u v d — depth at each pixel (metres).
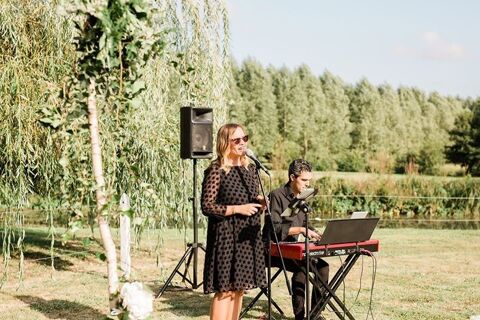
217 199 4.65
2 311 6.56
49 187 8.04
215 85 9.20
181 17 8.97
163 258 10.37
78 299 7.17
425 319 6.45
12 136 7.54
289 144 30.94
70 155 4.14
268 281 5.30
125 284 3.71
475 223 19.12
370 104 37.38
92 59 3.71
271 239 5.65
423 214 20.53
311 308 6.02
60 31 7.94
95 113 3.79
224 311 4.65
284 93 35.16
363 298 7.42
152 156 8.66
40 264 9.47
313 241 5.67
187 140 7.59
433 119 41.34
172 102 9.11
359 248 5.63
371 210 20.55
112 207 3.86
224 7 9.26
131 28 3.75
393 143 36.34
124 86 3.85
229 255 4.57
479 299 7.47
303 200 5.04
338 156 30.00
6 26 7.62
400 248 12.27
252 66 35.19
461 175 29.50
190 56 8.95
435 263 10.32
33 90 7.58
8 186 7.75
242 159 4.82
